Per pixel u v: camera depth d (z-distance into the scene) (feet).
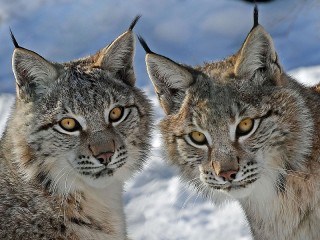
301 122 32.07
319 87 34.22
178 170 34.22
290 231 33.14
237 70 32.71
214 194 34.19
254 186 32.53
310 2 58.85
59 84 34.35
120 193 35.70
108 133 33.88
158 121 35.73
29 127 33.96
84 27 60.75
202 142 32.55
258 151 31.99
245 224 41.70
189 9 61.52
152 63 33.73
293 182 32.40
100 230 34.99
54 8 63.46
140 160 35.29
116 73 35.42
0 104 53.47
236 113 31.81
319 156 32.09
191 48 57.57
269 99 32.09
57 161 34.04
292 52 55.57
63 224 34.27
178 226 42.60
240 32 58.65
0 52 60.39
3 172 34.58
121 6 62.39
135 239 42.09
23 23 62.54
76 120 33.83
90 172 33.76
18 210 34.04
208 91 32.60
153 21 60.49
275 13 58.75
